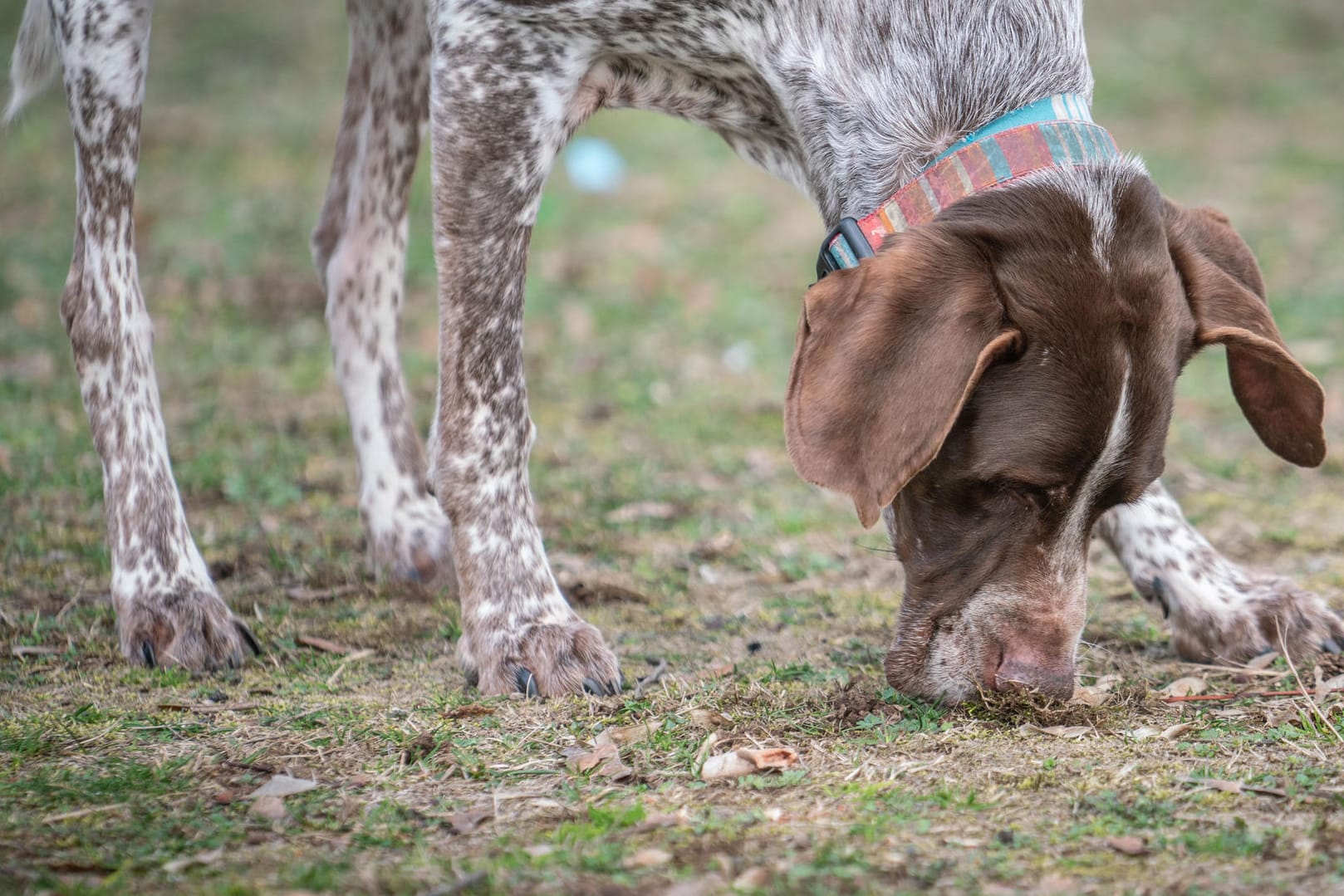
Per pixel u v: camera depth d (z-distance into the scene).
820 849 3.89
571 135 5.97
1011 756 4.62
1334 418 9.83
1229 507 8.12
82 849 3.98
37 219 15.26
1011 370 4.61
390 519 6.95
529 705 5.25
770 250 15.23
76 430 9.39
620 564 7.31
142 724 5.08
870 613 6.54
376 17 6.96
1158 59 24.23
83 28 6.28
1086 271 4.62
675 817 4.14
